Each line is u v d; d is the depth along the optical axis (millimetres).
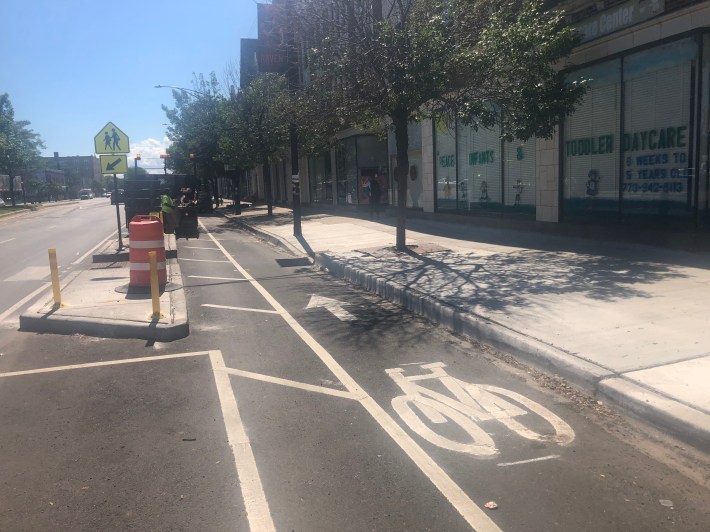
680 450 4219
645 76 11086
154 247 10094
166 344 7312
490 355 6574
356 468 4098
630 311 7199
